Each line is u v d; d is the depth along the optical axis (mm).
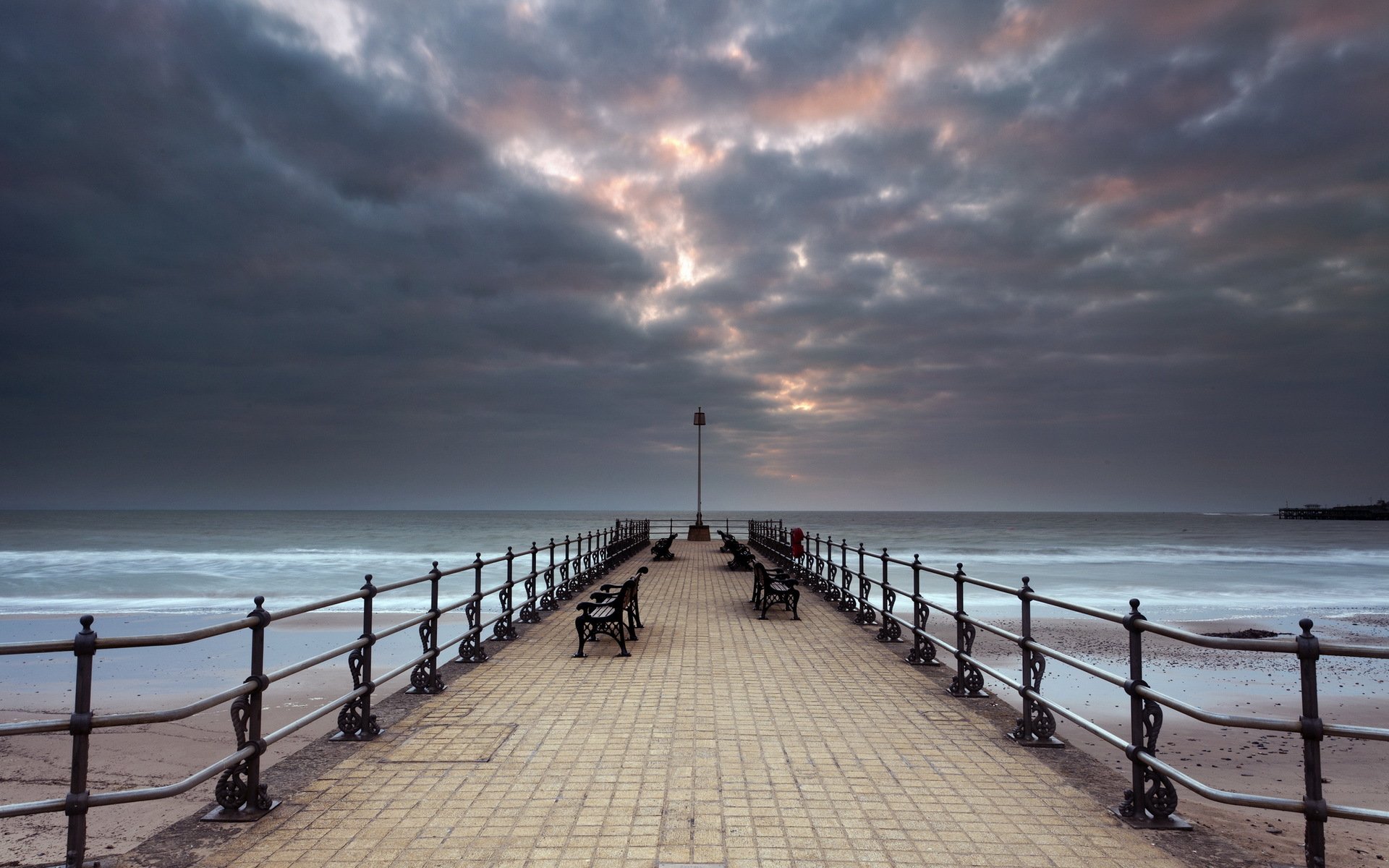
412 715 6734
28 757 10922
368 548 62906
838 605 14250
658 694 7523
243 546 66625
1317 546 75062
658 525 60781
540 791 4879
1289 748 11938
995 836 4238
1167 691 15734
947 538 89062
